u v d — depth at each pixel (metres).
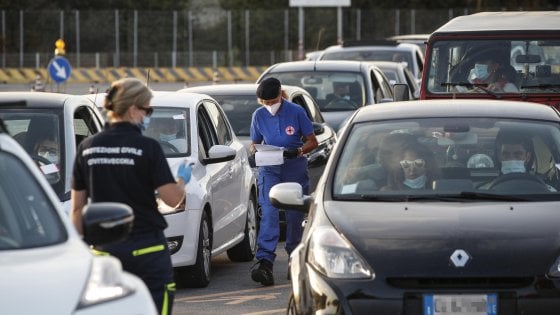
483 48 35.44
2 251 13.77
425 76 35.75
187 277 27.50
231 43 142.50
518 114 21.72
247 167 32.75
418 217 18.67
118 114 17.08
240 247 32.22
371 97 45.78
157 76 118.12
